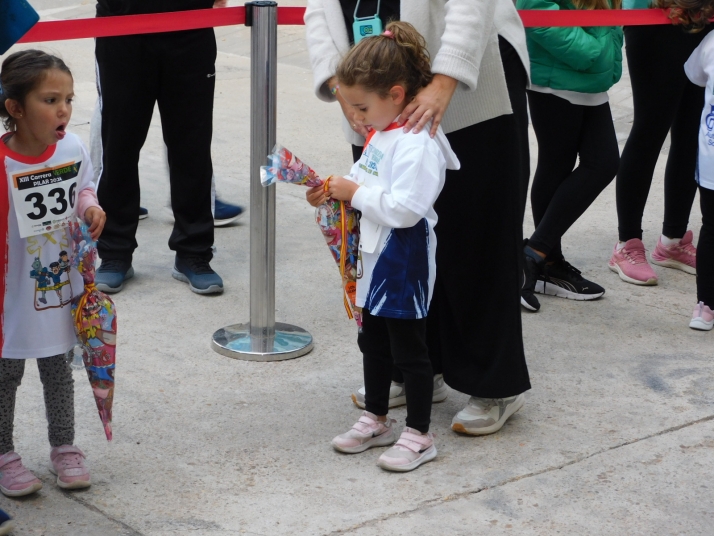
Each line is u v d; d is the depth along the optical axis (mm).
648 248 5367
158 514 2795
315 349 4012
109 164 4488
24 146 2682
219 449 3189
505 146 3109
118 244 4582
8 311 2750
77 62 9180
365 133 3057
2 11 2455
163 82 4457
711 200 4184
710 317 4309
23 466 2939
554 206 4449
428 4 2998
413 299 2941
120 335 4066
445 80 2887
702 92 4730
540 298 4691
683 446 3271
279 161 2934
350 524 2762
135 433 3273
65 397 2924
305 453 3184
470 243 3191
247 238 5379
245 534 2701
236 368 3812
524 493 2953
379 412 3217
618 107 8008
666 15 4391
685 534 2752
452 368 3330
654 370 3883
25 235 2691
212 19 3689
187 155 4531
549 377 3799
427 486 2988
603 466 3127
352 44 3170
